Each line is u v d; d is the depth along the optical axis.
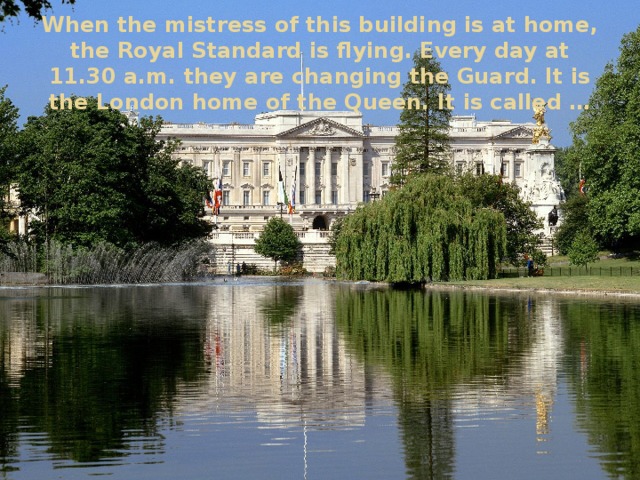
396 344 62.88
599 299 101.94
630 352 58.34
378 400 44.22
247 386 47.75
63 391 46.31
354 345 62.53
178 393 45.78
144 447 36.22
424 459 34.81
